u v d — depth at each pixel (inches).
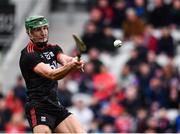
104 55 1859.0
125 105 1620.3
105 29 1866.4
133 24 1859.0
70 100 1656.0
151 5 1995.6
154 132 1557.6
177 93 1660.9
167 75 1699.1
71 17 2033.7
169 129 1574.8
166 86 1668.3
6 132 1584.6
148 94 1648.6
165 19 1898.4
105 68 1727.4
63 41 1996.8
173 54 1824.6
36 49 887.1
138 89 1643.7
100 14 1884.8
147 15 1899.6
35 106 887.1
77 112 1604.3
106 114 1593.3
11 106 1665.8
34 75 884.0
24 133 1489.9
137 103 1621.6
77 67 826.8
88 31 1866.4
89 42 1859.0
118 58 1857.8
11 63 1914.4
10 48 1916.8
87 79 1717.5
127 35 1871.3
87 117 1603.1
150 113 1603.1
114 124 1579.7
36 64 867.4
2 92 1771.7
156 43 1822.1
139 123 1567.4
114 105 1615.4
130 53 1809.8
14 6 1839.3
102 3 1902.1
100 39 1861.5
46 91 888.9
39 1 2033.7
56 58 901.2
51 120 886.4
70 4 2048.5
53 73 842.2
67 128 891.4
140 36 1851.6
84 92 1706.4
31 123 892.0
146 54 1742.1
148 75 1685.5
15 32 1914.4
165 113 1581.0
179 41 1893.5
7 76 1908.2
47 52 892.6
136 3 1897.1
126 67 1727.4
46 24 883.4
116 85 1684.3
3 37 1886.1
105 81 1678.2
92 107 1625.2
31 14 1983.3
